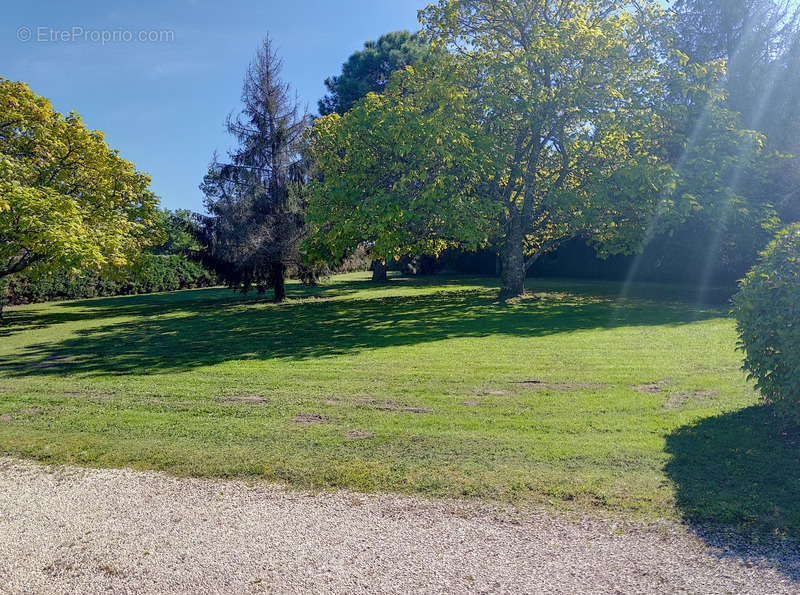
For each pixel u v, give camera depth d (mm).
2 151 13992
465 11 15969
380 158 16250
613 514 3391
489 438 4840
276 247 19500
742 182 16141
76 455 4742
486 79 15430
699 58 21688
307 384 7055
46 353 10414
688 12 22609
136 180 17594
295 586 2752
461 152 14031
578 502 3570
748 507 3381
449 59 16500
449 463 4309
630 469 4055
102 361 9281
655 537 3104
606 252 17641
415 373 7477
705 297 17750
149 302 22562
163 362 8945
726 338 9438
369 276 38000
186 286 33219
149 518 3574
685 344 8977
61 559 3094
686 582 2672
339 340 10727
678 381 6562
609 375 6984
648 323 11680
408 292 22922
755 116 18547
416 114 14602
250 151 20172
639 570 2789
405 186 14562
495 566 2875
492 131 15883
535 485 3844
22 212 11977
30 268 14078
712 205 14703
